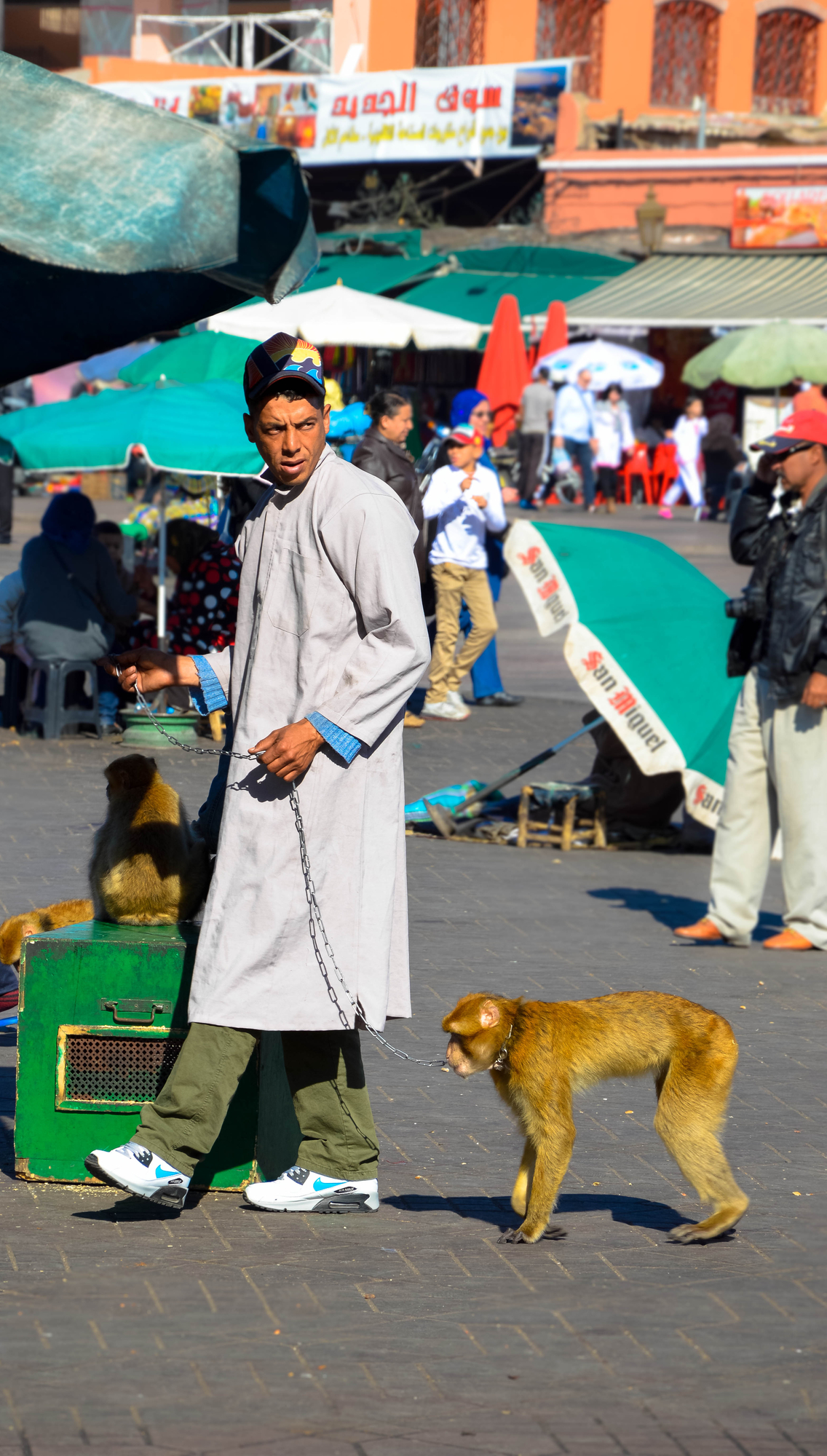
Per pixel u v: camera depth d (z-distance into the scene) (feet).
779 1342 20.95
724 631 51.37
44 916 30.71
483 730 68.18
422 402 157.17
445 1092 30.99
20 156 21.38
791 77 204.74
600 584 50.96
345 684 23.59
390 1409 18.92
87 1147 25.66
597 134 177.78
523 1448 18.15
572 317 152.87
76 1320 20.90
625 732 49.62
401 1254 23.47
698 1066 24.25
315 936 23.79
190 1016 23.91
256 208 23.73
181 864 26.27
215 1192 25.90
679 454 147.54
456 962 39.06
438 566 69.00
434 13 190.19
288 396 23.67
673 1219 25.20
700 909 45.91
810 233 159.94
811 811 41.27
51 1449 17.81
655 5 192.54
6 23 207.21
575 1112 30.37
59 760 60.23
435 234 174.91
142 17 202.08
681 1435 18.56
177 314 28.89
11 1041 32.65
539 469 146.92
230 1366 19.84
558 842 53.42
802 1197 26.18
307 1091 24.90
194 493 79.15
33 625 63.31
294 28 199.21
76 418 61.31
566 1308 21.79
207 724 64.59
